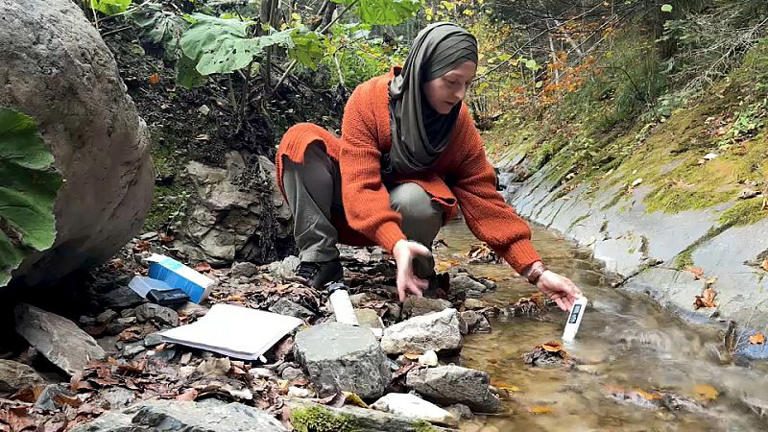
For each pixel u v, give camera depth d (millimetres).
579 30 6930
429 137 2463
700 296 2469
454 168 2592
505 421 1634
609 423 1620
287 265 2844
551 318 2496
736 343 2117
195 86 3566
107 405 1465
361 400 1613
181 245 3062
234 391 1542
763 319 2156
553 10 7184
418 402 1630
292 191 2625
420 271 2627
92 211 1939
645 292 2777
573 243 3850
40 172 1420
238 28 3426
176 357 1828
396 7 4215
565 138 6215
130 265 2639
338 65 5273
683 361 2020
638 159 4316
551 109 7668
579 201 4461
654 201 3484
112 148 1911
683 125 4363
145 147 2137
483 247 3746
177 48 3748
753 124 3684
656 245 3068
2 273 1423
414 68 2355
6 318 1891
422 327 2029
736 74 4418
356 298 2484
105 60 1882
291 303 2283
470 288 2887
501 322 2451
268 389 1632
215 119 3609
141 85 3602
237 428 1266
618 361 2029
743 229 2680
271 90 4156
